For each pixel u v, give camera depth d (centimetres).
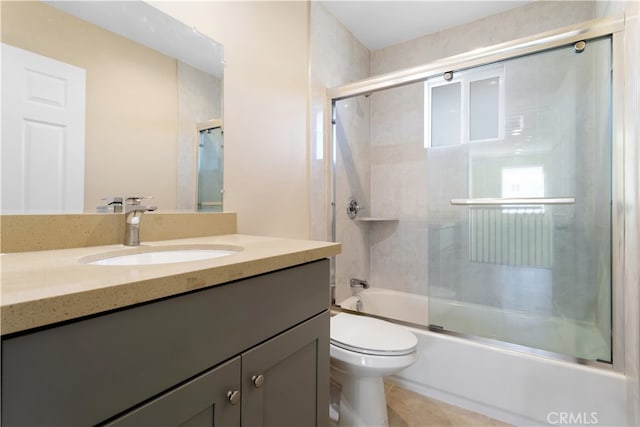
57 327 38
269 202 158
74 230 87
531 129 185
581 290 172
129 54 105
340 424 130
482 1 195
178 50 120
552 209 181
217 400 57
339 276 216
